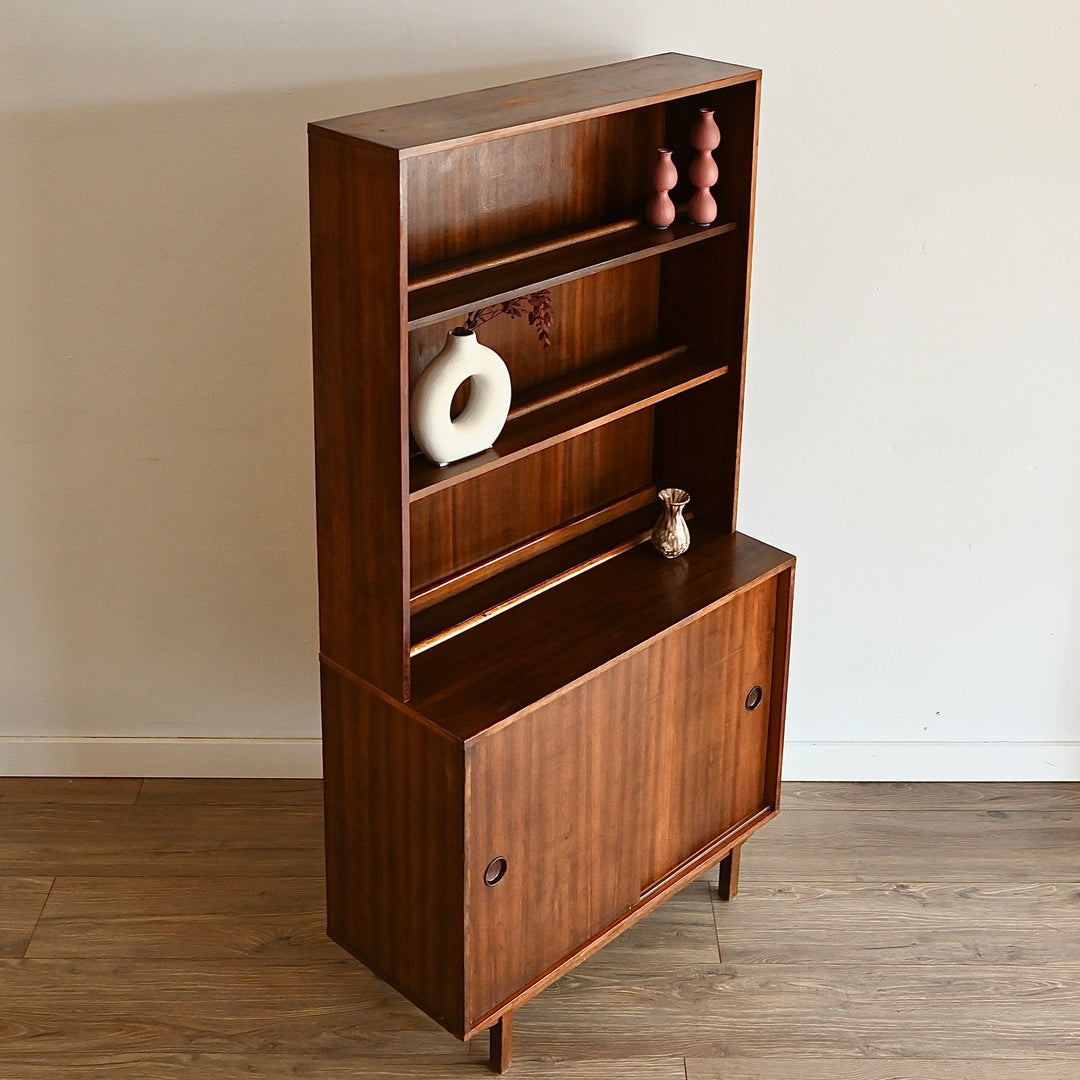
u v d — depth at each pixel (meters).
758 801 3.18
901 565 3.41
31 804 3.43
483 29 2.84
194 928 3.10
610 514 3.06
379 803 2.66
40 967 2.98
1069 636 3.49
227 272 3.00
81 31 2.78
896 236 3.07
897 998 2.97
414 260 2.49
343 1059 2.81
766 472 3.30
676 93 2.50
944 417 3.25
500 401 2.52
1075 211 3.07
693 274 2.90
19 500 3.21
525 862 2.63
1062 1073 2.80
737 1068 2.81
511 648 2.65
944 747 3.59
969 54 2.92
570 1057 2.83
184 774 3.52
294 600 3.33
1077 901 3.24
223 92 2.85
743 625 2.94
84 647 3.39
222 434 3.15
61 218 2.94
